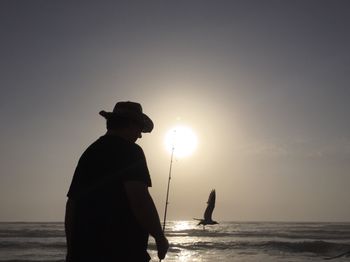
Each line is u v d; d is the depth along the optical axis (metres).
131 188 2.86
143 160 3.02
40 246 43.81
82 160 3.16
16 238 54.44
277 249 43.88
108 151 3.04
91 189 3.01
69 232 3.18
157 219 2.86
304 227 110.50
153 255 35.66
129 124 3.22
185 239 58.53
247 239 58.47
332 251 42.19
